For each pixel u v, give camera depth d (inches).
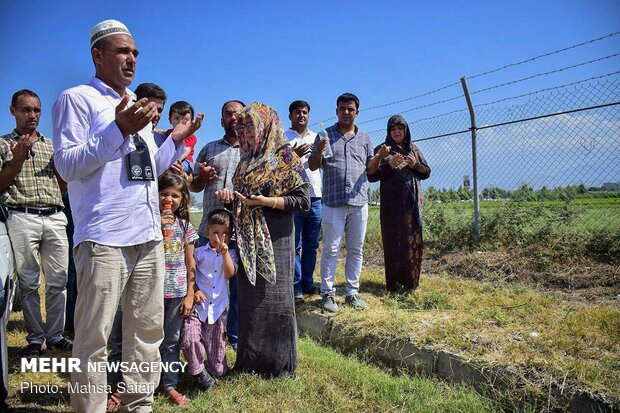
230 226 156.4
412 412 129.5
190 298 144.6
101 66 115.0
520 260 258.1
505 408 130.8
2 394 127.3
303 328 217.2
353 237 216.4
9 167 155.4
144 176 112.6
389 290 234.1
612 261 240.2
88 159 101.0
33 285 174.7
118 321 148.1
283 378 151.1
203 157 195.0
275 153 154.0
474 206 294.0
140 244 112.2
